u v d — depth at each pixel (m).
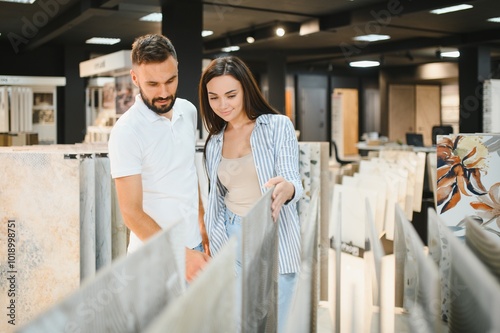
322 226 3.74
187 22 7.17
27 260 2.36
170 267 0.79
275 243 1.23
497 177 2.54
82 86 12.48
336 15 8.72
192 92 7.16
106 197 2.66
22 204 2.35
